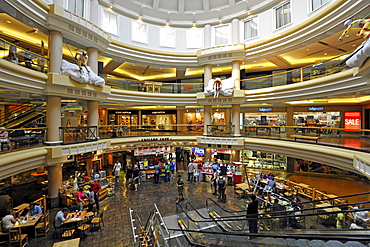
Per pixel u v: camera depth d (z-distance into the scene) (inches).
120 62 632.4
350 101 579.5
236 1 613.0
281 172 700.7
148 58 627.8
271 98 522.9
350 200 471.8
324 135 434.6
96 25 476.1
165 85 657.6
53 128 396.5
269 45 535.5
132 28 617.0
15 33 460.8
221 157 687.7
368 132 325.7
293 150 447.5
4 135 300.5
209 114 656.4
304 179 630.5
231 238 233.6
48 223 337.4
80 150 430.3
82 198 404.2
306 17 466.0
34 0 344.5
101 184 477.7
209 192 509.0
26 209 386.9
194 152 734.5
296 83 448.1
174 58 653.3
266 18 564.1
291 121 689.0
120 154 765.3
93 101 497.0
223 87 588.1
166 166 600.7
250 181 567.8
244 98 581.0
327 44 479.8
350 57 226.4
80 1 474.6
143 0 621.3
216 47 615.8
